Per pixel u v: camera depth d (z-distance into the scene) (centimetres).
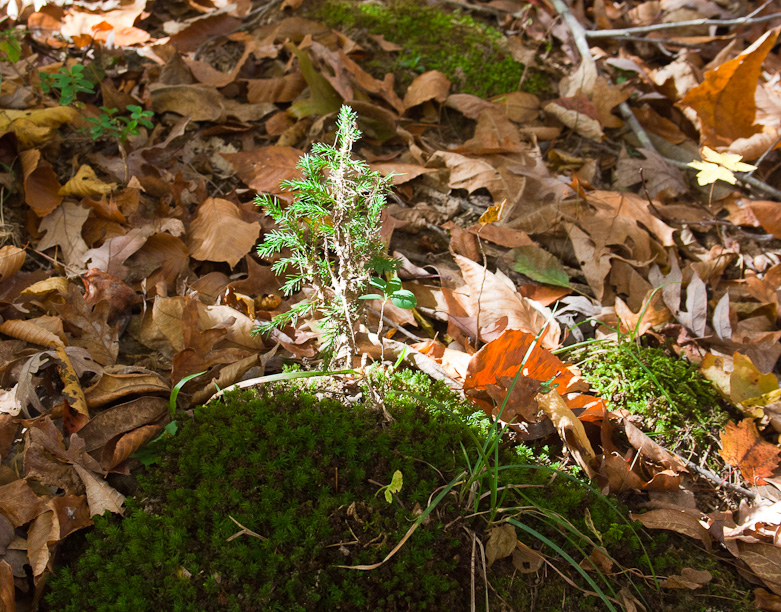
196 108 115
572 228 109
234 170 112
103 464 88
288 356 97
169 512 86
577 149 119
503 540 87
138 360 96
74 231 103
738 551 89
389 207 109
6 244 101
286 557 85
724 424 97
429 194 112
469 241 107
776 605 87
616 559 88
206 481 87
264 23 125
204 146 114
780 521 90
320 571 84
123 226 104
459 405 93
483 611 85
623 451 94
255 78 120
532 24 128
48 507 85
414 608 84
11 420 89
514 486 89
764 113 120
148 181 108
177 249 103
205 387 93
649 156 117
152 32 122
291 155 110
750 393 98
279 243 89
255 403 91
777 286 107
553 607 86
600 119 120
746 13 131
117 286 98
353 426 90
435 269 106
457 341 99
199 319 97
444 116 121
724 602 87
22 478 87
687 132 123
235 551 84
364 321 96
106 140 111
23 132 106
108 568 84
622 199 111
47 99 111
